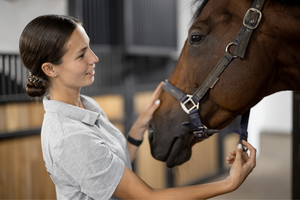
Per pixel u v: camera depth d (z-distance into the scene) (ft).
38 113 6.86
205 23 2.65
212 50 2.63
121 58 8.70
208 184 2.29
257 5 2.51
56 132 2.22
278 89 2.81
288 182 10.25
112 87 8.56
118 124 8.80
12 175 6.39
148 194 2.19
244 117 2.91
